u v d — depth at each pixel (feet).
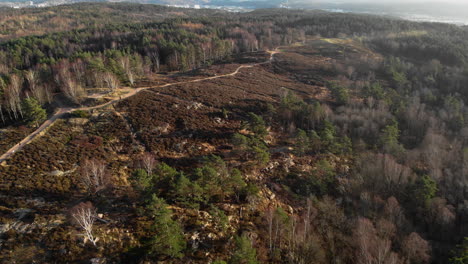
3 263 95.76
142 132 204.85
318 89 351.05
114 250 106.32
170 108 244.22
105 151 179.11
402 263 125.80
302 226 142.82
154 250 104.73
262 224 139.13
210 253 116.06
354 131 244.42
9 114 212.84
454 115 277.85
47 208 121.49
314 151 214.48
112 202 130.93
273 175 181.68
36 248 102.47
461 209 168.86
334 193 177.78
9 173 140.87
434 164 202.49
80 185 141.18
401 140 246.27
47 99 239.30
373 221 153.99
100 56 349.00
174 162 179.11
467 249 122.83
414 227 157.48
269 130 239.91
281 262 121.80
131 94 268.82
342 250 135.74
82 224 107.96
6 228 108.37
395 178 182.29
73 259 100.53
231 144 209.26
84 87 274.16
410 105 288.10
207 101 270.46
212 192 144.97
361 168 197.57
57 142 179.42
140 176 125.70
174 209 129.70
